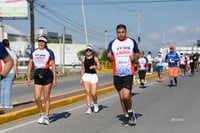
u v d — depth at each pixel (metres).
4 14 37.62
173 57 18.42
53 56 7.95
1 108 9.78
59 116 9.23
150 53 27.84
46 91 7.95
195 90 16.30
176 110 10.15
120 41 7.57
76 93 13.95
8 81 9.85
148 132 7.18
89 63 9.68
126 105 7.64
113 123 8.22
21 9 37.53
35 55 7.86
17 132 7.22
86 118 8.95
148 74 27.80
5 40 10.05
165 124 8.02
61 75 34.78
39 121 8.12
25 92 17.00
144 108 10.62
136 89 17.20
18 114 8.74
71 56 65.88
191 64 28.70
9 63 4.45
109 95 14.64
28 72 8.12
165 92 15.54
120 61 7.49
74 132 7.24
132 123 8.16
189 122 8.26
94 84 9.75
